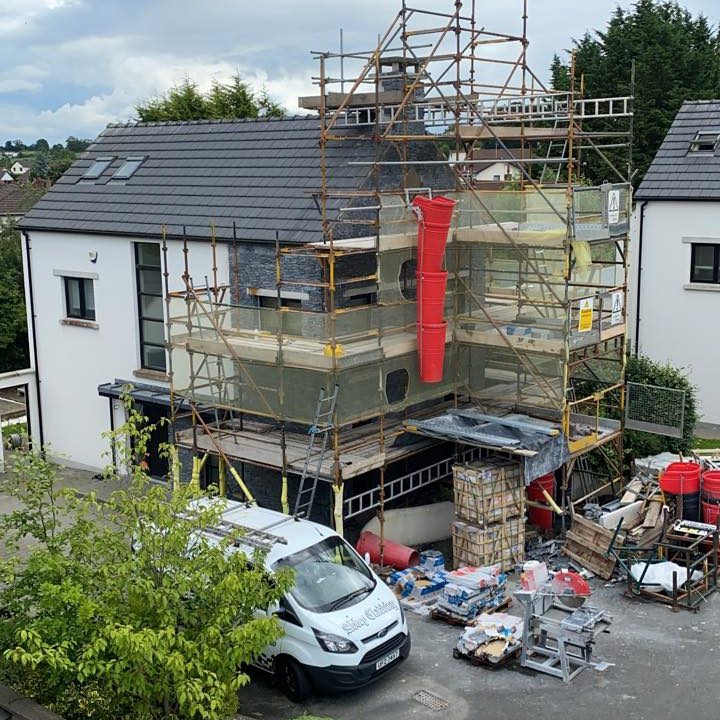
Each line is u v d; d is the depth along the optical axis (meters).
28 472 11.24
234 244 18.36
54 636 9.83
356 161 18.73
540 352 16.67
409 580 15.02
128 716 10.50
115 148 24.03
